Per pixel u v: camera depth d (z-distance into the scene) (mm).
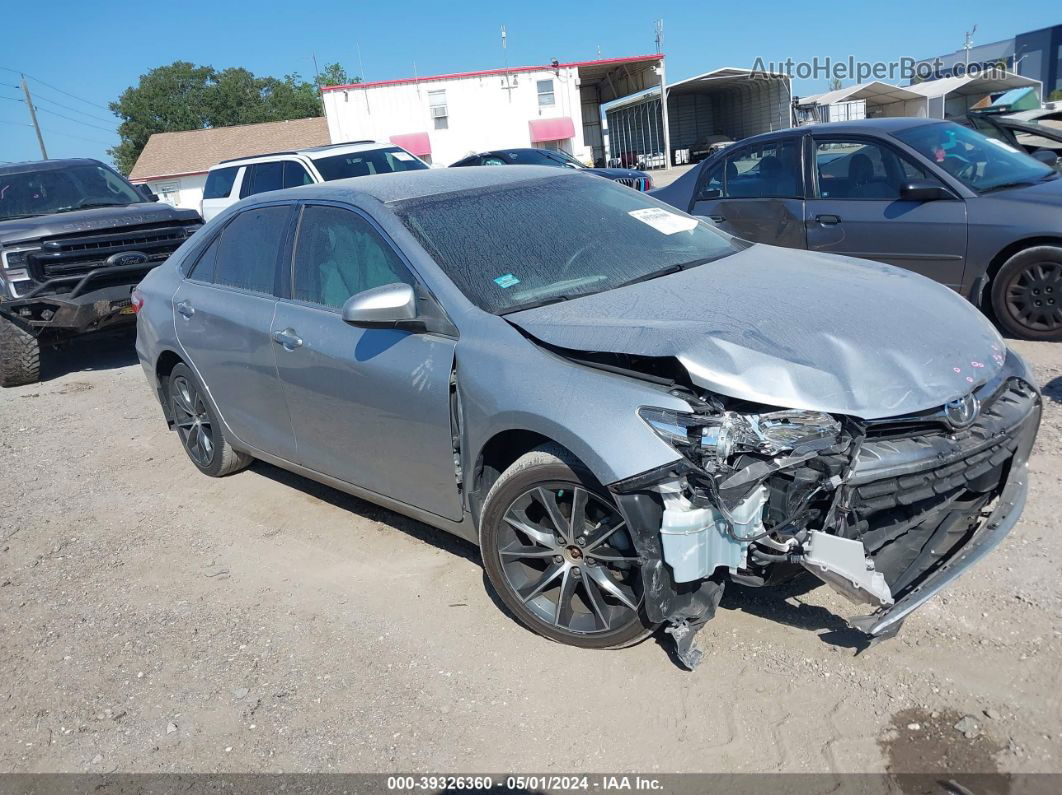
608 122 43031
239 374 4547
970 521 3201
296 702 3188
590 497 3012
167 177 48875
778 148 7285
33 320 8234
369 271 3807
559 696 3043
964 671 2918
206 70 79312
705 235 4285
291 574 4133
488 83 33406
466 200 3996
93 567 4434
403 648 3436
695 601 2908
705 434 2688
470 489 3410
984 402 2969
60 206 9273
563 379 3014
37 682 3500
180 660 3533
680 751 2732
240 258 4660
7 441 6637
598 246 3861
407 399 3525
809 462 2676
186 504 5113
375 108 33125
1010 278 6152
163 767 2936
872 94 34500
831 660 3043
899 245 6570
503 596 3387
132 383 8148
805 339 2938
